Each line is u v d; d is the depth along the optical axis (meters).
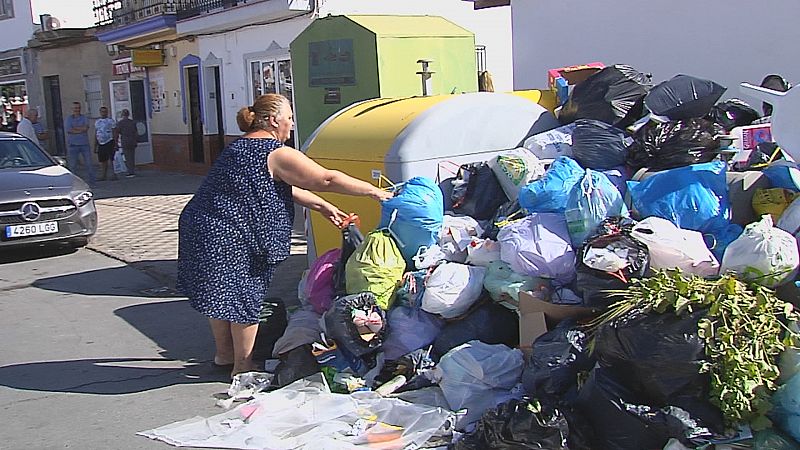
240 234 5.08
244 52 16.53
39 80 24.45
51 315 7.39
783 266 3.99
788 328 3.74
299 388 4.91
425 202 5.16
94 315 7.32
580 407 3.94
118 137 19.34
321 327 5.35
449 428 4.30
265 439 4.36
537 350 4.27
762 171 4.93
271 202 5.10
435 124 5.84
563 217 4.86
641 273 4.21
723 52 8.62
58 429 4.77
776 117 4.50
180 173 19.64
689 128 5.10
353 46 8.31
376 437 4.30
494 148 6.13
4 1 25.03
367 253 5.15
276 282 8.12
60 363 5.99
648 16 9.27
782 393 3.61
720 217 4.61
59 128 24.28
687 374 3.63
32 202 9.78
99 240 11.20
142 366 5.84
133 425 4.78
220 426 4.61
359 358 5.08
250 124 5.23
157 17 17.67
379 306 5.03
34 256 10.33
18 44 24.94
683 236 4.30
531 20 10.57
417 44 8.38
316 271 5.66
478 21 16.22
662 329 3.68
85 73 22.69
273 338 5.69
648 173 5.06
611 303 4.20
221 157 5.19
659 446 3.71
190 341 6.40
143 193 16.30
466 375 4.51
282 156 5.09
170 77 19.67
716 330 3.66
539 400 3.92
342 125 6.43
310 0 14.12
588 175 4.77
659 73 9.30
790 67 8.09
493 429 3.83
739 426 3.67
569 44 10.19
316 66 8.84
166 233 11.46
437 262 5.13
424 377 4.81
